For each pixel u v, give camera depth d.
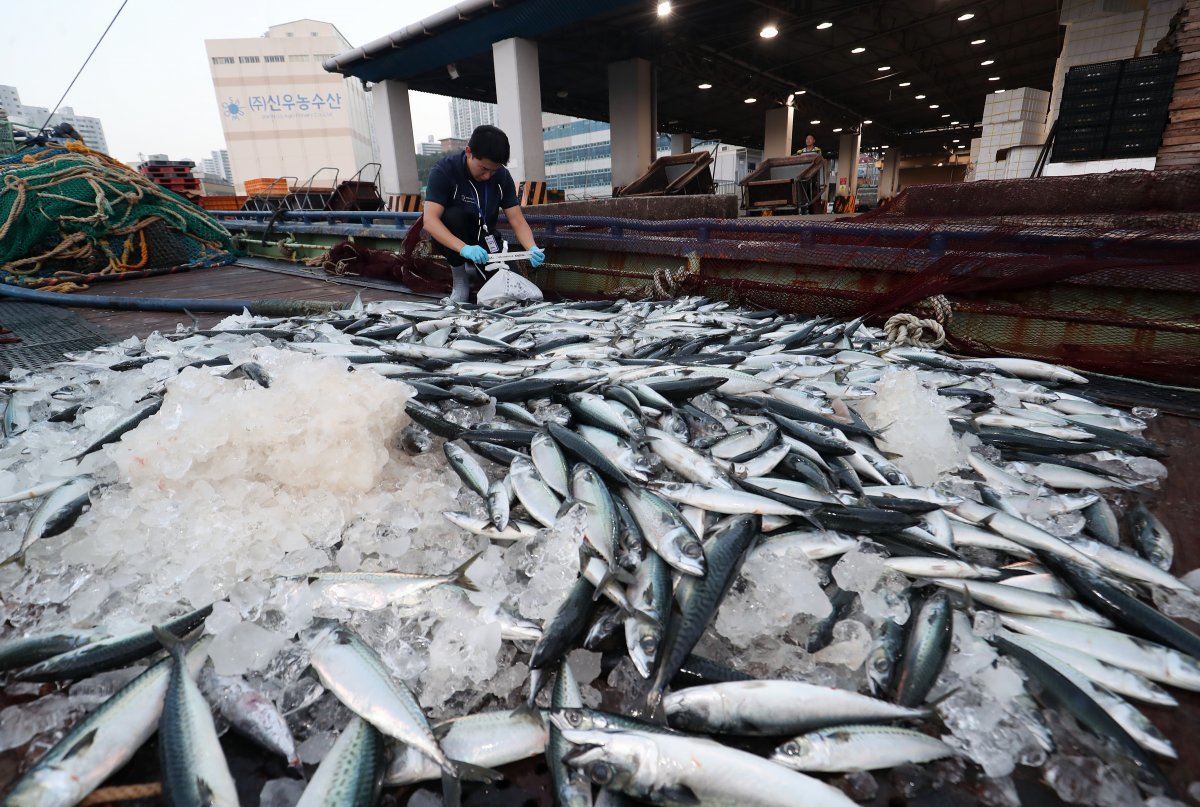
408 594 1.74
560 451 2.53
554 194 16.83
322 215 10.56
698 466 2.42
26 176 9.37
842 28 20.41
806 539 1.99
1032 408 3.23
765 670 1.58
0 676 1.51
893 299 4.75
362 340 4.19
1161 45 7.56
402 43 15.58
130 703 1.36
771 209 13.82
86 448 2.53
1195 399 3.43
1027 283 4.15
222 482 2.12
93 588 1.73
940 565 1.85
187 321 5.98
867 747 1.32
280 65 104.75
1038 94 9.93
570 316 5.33
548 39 17.19
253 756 1.37
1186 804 1.22
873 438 2.74
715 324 4.96
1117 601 1.70
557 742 1.32
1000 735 1.35
